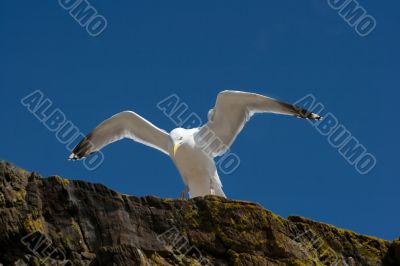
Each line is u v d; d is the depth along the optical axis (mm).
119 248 10977
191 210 12109
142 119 15500
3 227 11406
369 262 12578
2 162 11930
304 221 12641
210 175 14727
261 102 14461
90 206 11828
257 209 12234
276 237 12078
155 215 11961
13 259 11336
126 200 11984
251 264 11719
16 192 11742
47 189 11898
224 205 12172
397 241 12680
